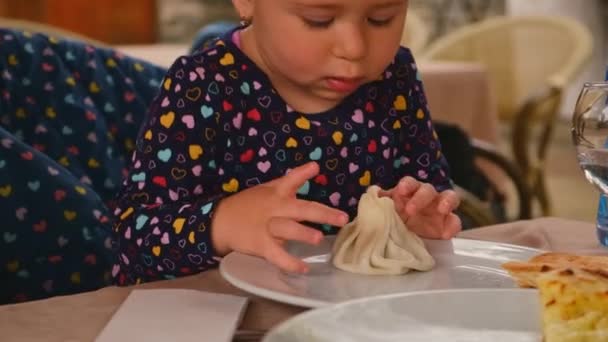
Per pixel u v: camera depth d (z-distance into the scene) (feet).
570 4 23.40
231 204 3.09
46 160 4.33
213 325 2.30
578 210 15.16
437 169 4.17
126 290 2.68
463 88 10.23
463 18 23.67
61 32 8.37
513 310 2.16
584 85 3.10
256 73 3.75
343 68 3.25
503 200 7.87
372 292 2.72
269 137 3.76
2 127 4.43
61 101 4.69
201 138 3.59
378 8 3.20
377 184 3.98
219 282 2.81
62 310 2.49
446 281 2.89
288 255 2.74
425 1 23.57
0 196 4.13
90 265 4.26
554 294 1.93
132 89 5.02
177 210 3.26
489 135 10.50
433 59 13.37
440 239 3.29
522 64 13.09
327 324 2.02
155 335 2.21
